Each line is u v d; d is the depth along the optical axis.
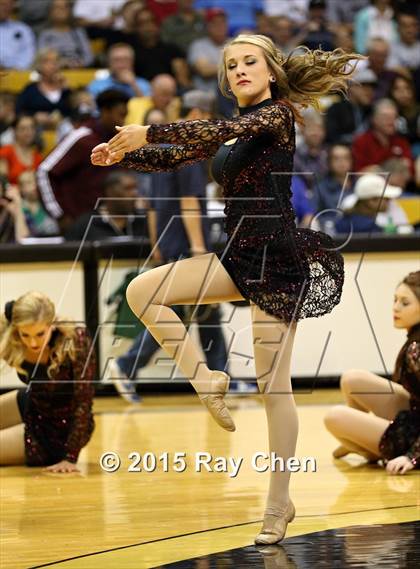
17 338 8.58
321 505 7.12
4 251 12.23
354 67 6.52
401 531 6.27
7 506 7.30
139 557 5.82
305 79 6.40
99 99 13.38
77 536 6.37
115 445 9.66
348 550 5.84
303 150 15.14
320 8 19.09
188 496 7.54
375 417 8.62
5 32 18.33
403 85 18.06
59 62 17.97
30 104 16.83
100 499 7.48
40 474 8.48
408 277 8.61
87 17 19.27
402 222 13.72
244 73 6.23
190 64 18.61
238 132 5.82
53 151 13.40
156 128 5.77
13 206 13.48
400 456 8.37
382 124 16.55
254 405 12.12
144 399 12.50
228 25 19.88
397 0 19.67
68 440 8.59
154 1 19.47
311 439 9.88
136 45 18.19
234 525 6.61
